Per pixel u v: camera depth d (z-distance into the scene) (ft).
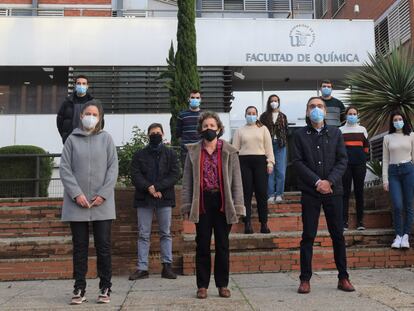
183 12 33.30
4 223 24.58
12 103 47.73
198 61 46.65
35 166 31.91
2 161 31.99
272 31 47.42
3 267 21.02
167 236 20.98
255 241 22.36
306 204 17.51
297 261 21.77
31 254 21.84
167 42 46.78
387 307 14.88
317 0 72.64
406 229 22.44
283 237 22.50
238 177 16.81
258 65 46.96
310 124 18.07
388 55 38.11
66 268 21.25
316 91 51.34
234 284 18.98
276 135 26.89
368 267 22.02
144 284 19.47
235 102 50.47
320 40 47.60
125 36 46.60
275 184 27.17
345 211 24.40
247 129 24.22
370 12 59.52
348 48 47.67
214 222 16.85
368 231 23.20
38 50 46.16
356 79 37.09
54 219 25.38
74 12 54.85
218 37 47.03
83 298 16.33
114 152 17.02
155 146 21.13
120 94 46.01
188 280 20.33
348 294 16.76
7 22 46.21
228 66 46.98
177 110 31.63
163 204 20.83
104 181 16.56
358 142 24.52
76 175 16.37
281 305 15.39
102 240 16.31
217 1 55.26
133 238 22.52
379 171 36.58
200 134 16.98
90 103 16.90
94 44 46.37
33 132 45.29
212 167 16.70
